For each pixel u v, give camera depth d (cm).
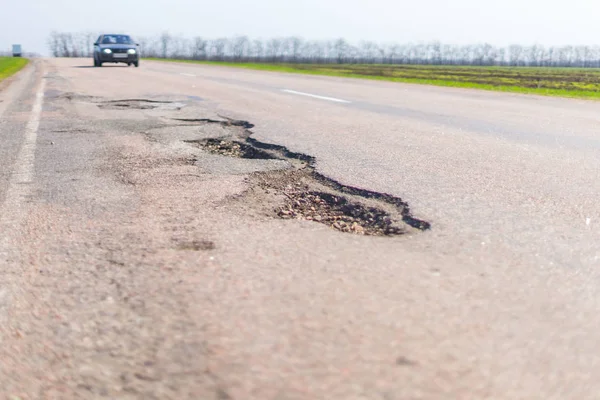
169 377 137
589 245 230
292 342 151
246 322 163
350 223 266
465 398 126
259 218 271
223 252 222
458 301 176
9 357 148
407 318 164
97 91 1035
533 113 753
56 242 238
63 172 373
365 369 138
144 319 167
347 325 160
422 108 807
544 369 138
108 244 234
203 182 344
